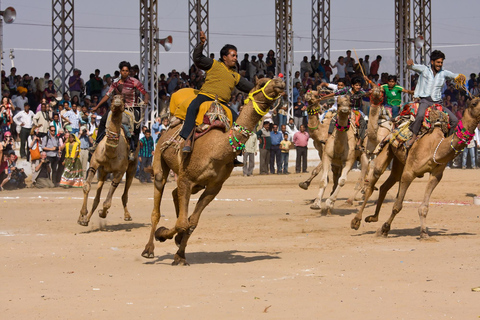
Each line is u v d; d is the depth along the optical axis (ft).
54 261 35.83
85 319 23.30
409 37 135.44
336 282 29.48
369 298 26.27
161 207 65.16
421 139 42.86
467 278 30.09
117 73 112.98
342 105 51.88
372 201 67.92
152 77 110.63
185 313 24.00
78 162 89.35
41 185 90.48
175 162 35.22
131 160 51.42
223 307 24.84
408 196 73.87
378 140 61.05
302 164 119.75
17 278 31.01
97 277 31.17
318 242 42.16
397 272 31.65
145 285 29.17
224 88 35.27
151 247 36.01
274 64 128.77
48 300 26.25
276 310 24.40
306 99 61.36
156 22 111.65
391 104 62.34
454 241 41.78
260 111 32.94
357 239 43.32
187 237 34.60
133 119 51.03
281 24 124.06
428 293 27.14
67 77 114.52
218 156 33.04
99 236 45.80
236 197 75.10
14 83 108.78
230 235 45.55
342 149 55.11
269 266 33.71
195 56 35.09
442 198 71.20
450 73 44.57
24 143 100.63
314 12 143.02
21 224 52.37
